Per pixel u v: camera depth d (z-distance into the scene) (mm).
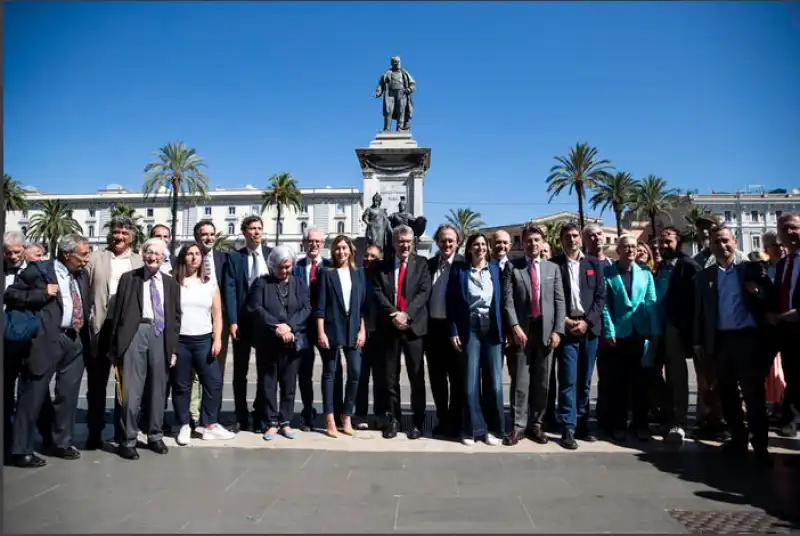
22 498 4207
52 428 5461
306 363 6777
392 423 6367
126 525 3652
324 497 4254
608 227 54875
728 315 5613
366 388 7051
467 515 3877
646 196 42969
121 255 6160
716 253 5820
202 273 6297
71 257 5414
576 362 6094
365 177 17828
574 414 6012
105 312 5852
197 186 43938
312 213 77750
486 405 6277
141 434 6438
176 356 5914
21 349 5066
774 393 7223
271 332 6277
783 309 5465
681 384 6215
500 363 6180
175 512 3906
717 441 6250
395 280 6387
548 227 50844
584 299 6160
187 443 5961
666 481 4715
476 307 6117
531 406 6297
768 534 3557
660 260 7012
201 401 6461
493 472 4961
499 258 6316
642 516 3877
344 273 6473
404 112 18547
